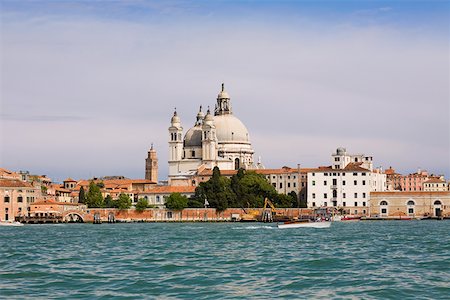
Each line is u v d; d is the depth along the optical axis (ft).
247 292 245.65
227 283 266.16
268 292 245.45
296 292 245.24
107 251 415.44
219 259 355.15
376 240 503.20
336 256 367.25
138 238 556.10
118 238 558.56
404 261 338.95
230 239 529.45
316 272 297.53
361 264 326.65
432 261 337.72
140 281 270.26
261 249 419.74
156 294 242.99
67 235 623.36
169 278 279.08
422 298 232.32
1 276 288.10
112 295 240.94
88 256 380.58
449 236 556.10
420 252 390.42
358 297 234.79
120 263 338.34
